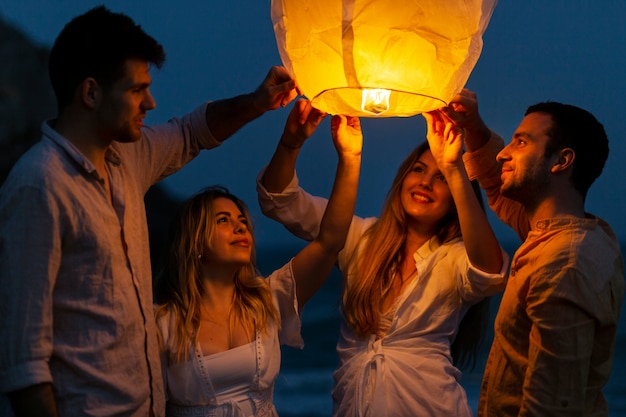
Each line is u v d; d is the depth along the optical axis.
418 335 2.74
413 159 2.89
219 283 2.67
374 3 1.81
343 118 2.64
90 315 2.04
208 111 2.58
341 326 2.93
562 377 2.12
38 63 14.52
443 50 1.90
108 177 2.17
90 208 2.04
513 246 40.38
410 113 2.14
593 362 2.23
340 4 1.83
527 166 2.32
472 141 2.72
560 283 2.13
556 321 2.13
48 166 1.98
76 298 2.03
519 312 2.29
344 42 1.84
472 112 2.52
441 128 2.61
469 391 10.41
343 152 2.69
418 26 1.84
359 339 2.81
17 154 13.76
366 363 2.71
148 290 2.22
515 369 2.30
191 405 2.49
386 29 1.83
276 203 2.89
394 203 2.88
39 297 1.92
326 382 11.77
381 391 2.66
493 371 2.38
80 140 2.08
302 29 1.94
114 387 2.06
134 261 2.16
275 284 2.80
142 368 2.14
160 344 2.51
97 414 2.03
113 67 2.04
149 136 2.43
